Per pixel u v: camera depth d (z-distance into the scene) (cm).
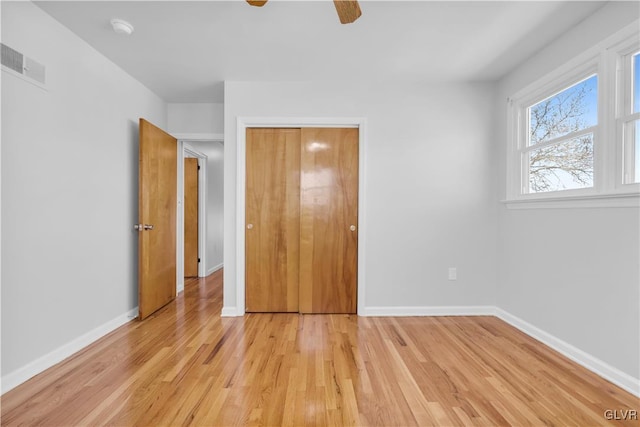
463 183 314
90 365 207
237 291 311
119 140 284
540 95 258
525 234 271
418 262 314
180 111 377
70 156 226
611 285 192
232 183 313
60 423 151
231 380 189
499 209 310
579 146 224
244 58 266
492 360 216
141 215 289
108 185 269
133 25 219
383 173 313
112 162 274
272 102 311
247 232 321
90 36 233
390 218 314
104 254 263
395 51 253
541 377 194
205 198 513
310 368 204
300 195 319
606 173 196
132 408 163
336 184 319
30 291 194
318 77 302
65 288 221
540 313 252
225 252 312
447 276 315
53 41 210
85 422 152
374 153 313
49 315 207
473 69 285
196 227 509
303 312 318
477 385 185
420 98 313
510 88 291
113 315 276
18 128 186
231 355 223
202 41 239
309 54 258
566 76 228
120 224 286
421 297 315
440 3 194
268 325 284
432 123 313
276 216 322
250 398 172
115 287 279
